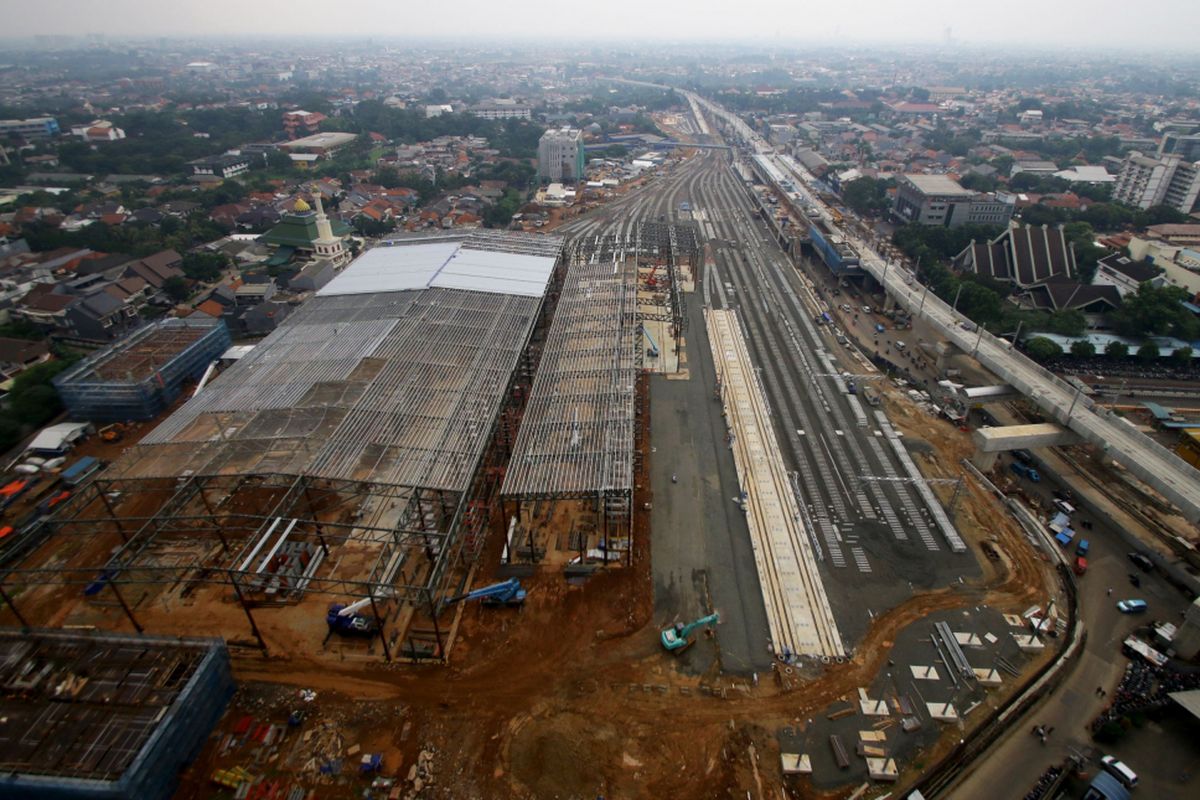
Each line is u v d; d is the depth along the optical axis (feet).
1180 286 461.78
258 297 458.09
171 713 160.66
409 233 491.72
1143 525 257.75
